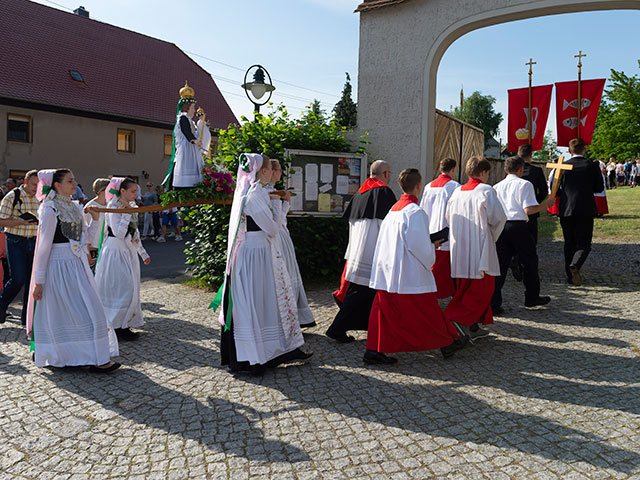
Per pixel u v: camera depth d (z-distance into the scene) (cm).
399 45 841
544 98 889
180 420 334
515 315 558
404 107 841
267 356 412
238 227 409
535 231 652
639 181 2725
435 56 814
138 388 392
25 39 2473
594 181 653
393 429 312
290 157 752
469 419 321
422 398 356
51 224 416
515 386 371
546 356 430
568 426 306
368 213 477
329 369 421
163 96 2867
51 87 2350
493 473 260
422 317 412
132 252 535
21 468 280
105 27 2962
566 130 866
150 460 285
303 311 517
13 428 329
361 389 376
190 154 544
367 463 274
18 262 577
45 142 2259
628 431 297
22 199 579
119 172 2548
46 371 435
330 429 314
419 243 403
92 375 423
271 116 775
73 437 315
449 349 428
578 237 670
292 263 515
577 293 640
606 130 3956
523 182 548
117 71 2758
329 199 785
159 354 474
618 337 469
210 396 372
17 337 539
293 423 324
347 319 483
